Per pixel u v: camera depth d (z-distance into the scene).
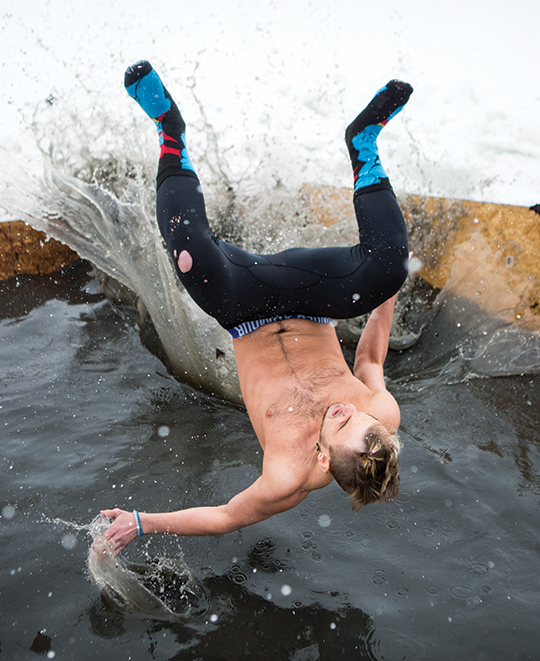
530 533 2.15
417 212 4.23
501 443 2.68
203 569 1.99
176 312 3.14
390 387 3.20
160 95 1.97
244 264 1.89
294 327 1.97
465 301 3.72
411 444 2.67
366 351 2.13
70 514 2.21
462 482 2.42
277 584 1.93
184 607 1.84
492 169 5.21
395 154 5.47
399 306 3.93
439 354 3.51
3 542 2.06
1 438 2.61
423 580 1.95
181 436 2.72
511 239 3.51
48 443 2.60
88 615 1.80
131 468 2.48
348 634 1.75
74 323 3.66
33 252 4.21
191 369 3.15
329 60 7.60
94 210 3.31
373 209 1.95
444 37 8.45
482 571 1.99
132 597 1.86
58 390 3.00
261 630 1.76
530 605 1.86
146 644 1.71
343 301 1.92
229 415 2.92
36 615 1.80
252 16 8.87
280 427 1.72
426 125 6.20
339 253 1.94
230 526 1.84
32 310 3.77
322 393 1.77
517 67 7.59
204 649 1.70
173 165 1.96
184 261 1.82
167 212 1.89
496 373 3.27
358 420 1.59
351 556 2.05
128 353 3.39
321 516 2.24
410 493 2.35
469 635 1.76
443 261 4.04
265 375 1.86
